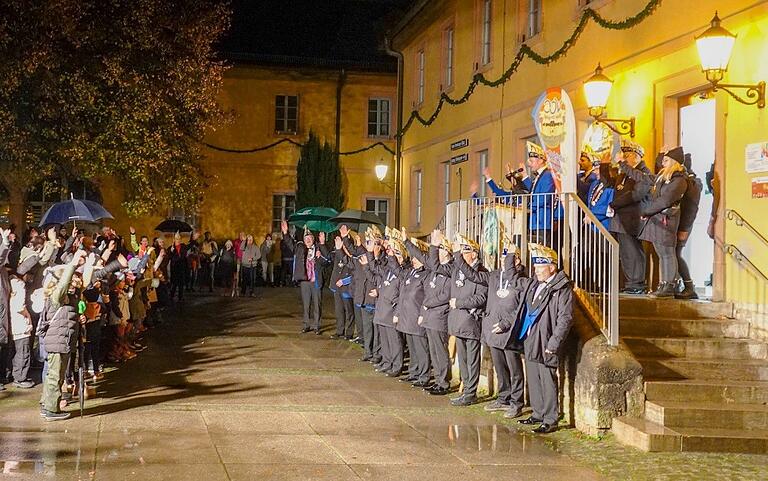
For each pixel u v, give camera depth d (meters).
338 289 17.81
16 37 21.12
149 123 24.14
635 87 14.41
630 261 12.50
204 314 21.80
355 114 35.12
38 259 11.73
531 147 12.19
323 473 8.02
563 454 8.98
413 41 27.69
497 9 20.53
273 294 28.06
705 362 10.48
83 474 7.71
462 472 8.24
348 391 12.25
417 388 12.62
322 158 32.00
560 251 11.46
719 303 11.61
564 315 9.83
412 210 27.56
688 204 12.27
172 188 26.30
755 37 11.62
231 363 14.34
